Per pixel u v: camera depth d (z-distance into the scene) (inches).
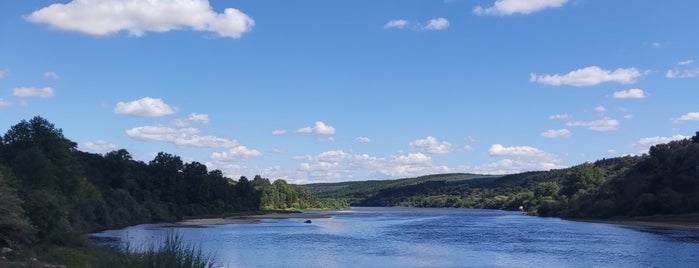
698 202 5629.9
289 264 2110.0
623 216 6166.3
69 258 1731.1
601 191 7066.9
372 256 2416.3
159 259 844.6
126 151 6806.1
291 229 4461.1
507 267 2094.0
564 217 6993.1
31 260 1649.9
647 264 2181.3
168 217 6171.3
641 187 6382.9
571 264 2190.0
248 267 2011.6
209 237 3501.5
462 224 5290.4
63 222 2154.3
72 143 5191.9
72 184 4269.2
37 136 4207.7
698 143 6648.6
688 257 2413.9
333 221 6112.2
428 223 5502.0
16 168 3609.7
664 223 5364.2
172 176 7578.7
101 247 2253.9
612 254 2536.9
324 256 2395.4
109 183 6200.8
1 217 1763.0
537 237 3572.8
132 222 5152.6
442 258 2357.3
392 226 4931.1
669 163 6584.6
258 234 3816.4
